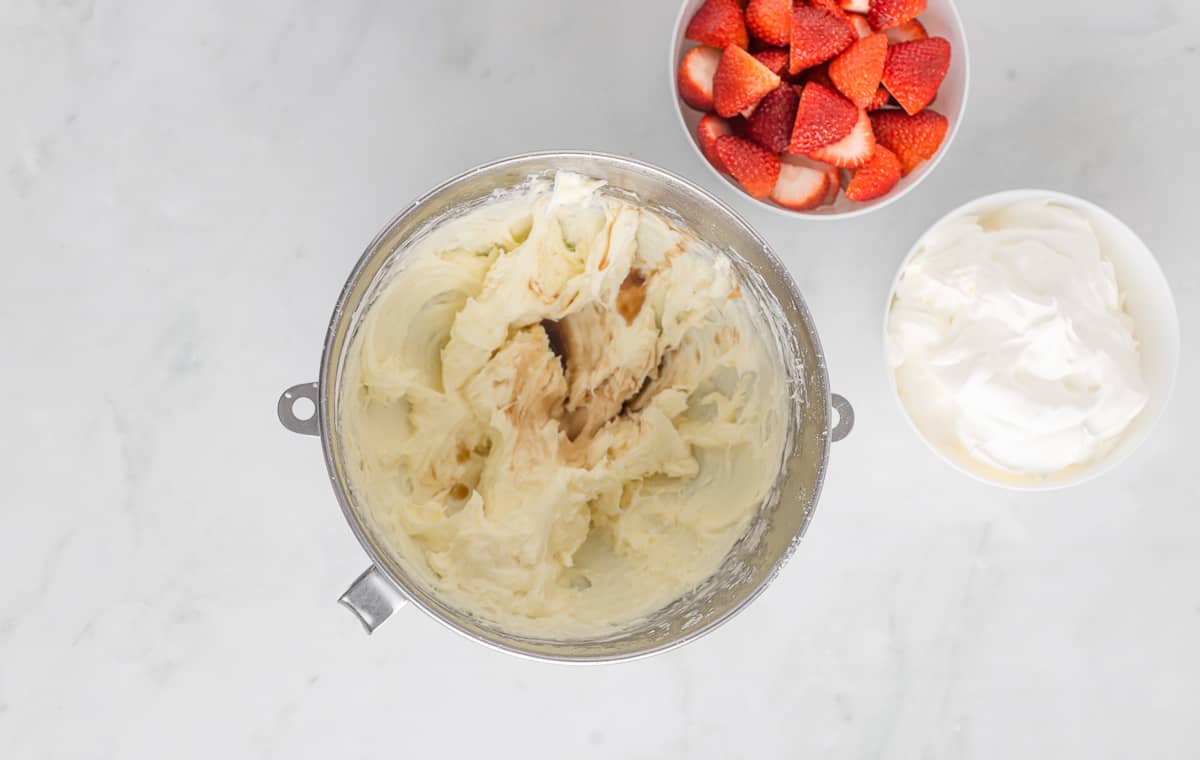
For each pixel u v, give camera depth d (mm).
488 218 840
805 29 842
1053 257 853
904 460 922
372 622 803
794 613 929
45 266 923
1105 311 856
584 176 816
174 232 920
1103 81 922
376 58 915
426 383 868
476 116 913
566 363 891
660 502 882
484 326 860
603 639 832
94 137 919
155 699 923
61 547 925
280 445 923
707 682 929
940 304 861
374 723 922
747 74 845
